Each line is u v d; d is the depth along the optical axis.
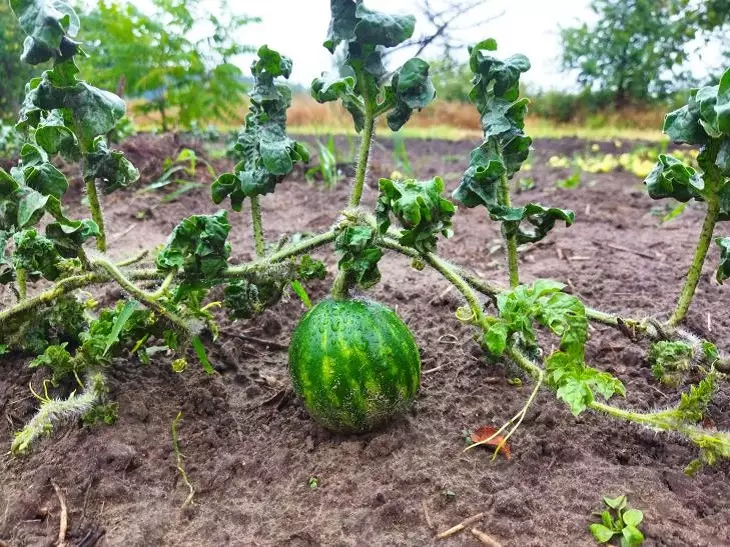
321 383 2.12
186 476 2.17
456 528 1.87
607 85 16.17
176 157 6.89
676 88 15.89
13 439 2.36
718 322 3.30
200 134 9.42
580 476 2.07
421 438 2.24
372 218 2.19
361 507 1.97
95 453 2.18
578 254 4.55
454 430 2.32
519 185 7.22
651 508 1.92
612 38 15.94
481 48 2.32
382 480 2.06
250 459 2.23
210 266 2.18
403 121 2.41
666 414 1.95
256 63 2.47
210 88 9.91
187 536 1.94
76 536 1.93
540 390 2.55
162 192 6.21
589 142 11.75
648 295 3.68
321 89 2.40
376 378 2.11
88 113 2.25
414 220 1.90
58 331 2.75
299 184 7.15
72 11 2.10
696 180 2.16
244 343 3.06
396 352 2.15
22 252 2.16
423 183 2.01
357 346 2.10
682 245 4.71
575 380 1.91
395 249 2.23
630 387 2.65
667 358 2.17
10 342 2.62
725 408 2.47
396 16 2.28
